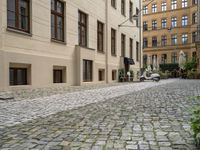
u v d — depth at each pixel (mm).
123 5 30062
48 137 4805
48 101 9508
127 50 30750
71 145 4328
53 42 15859
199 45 40688
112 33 26406
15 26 12945
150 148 4102
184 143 4309
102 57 23328
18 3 13109
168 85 18859
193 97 4188
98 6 22500
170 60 63500
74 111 7449
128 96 11172
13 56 12523
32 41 13930
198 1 43969
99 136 4824
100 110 7586
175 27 62594
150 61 65125
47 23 15312
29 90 13234
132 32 32938
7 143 4477
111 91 13688
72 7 18062
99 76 23359
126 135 4859
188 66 40844
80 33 19656
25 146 4309
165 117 6414
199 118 3852
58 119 6359
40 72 14586
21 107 8148
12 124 5887
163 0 64125
